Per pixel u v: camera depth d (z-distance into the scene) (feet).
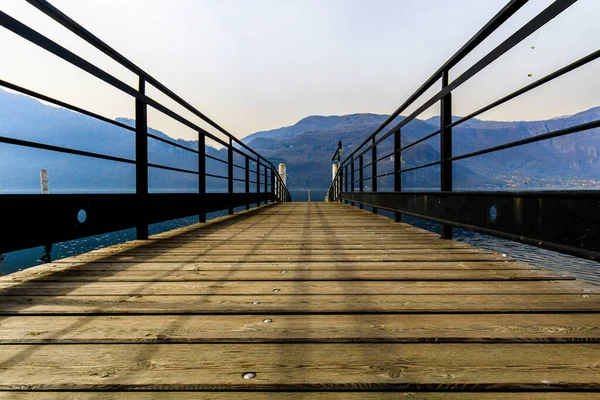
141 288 4.70
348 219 14.96
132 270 5.75
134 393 2.33
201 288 4.70
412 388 2.37
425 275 5.40
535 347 2.96
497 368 2.60
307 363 2.68
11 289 4.65
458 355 2.81
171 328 3.34
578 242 4.00
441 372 2.55
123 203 7.79
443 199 8.26
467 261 6.46
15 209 4.76
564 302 4.06
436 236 9.63
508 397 2.28
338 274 5.47
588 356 2.79
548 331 3.22
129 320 3.56
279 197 41.86
